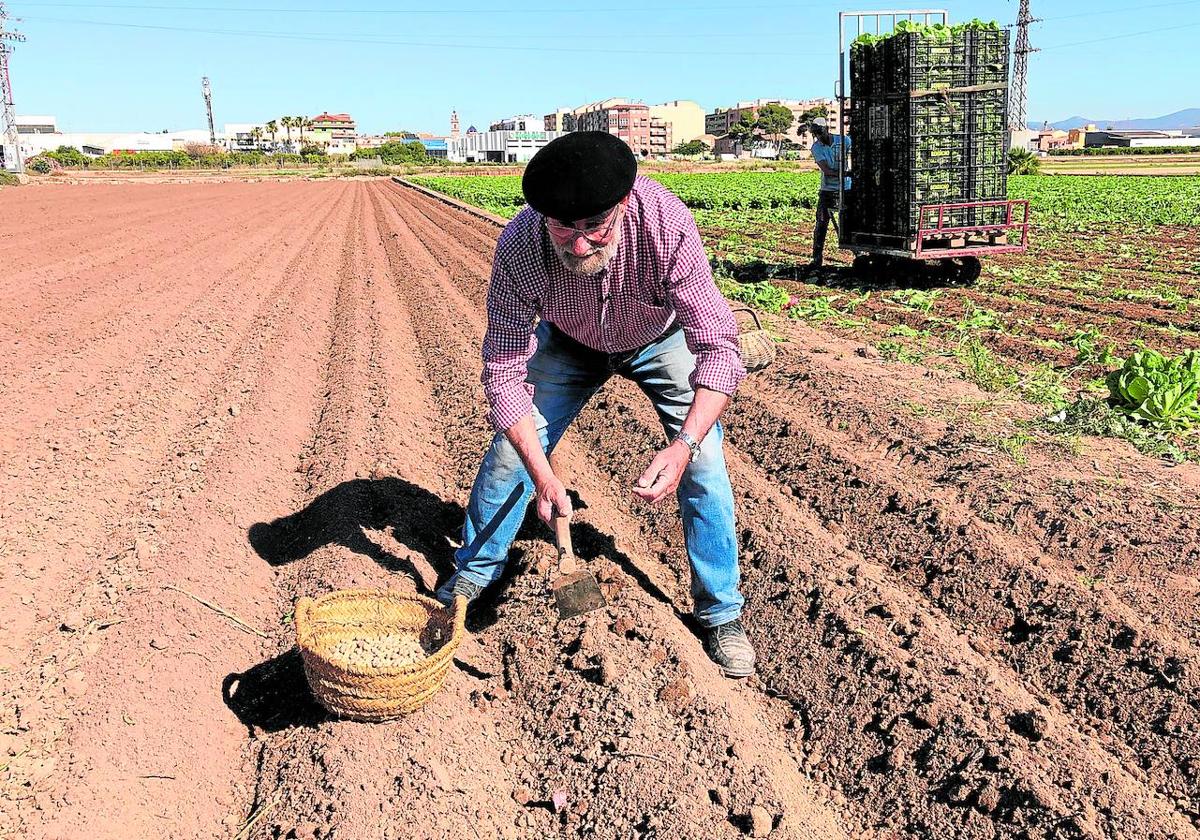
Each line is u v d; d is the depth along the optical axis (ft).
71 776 10.38
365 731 11.32
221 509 17.54
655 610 14.47
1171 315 33.73
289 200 126.41
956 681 12.55
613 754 11.47
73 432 20.85
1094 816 10.24
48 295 38.11
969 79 39.63
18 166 277.23
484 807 10.80
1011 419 21.50
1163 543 15.07
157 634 13.02
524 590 15.37
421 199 130.52
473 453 21.85
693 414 11.18
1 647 12.85
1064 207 86.74
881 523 17.31
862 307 37.78
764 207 100.22
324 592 14.35
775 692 13.32
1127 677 12.50
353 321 36.40
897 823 10.85
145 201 116.47
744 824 10.45
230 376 27.02
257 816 10.49
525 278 11.24
